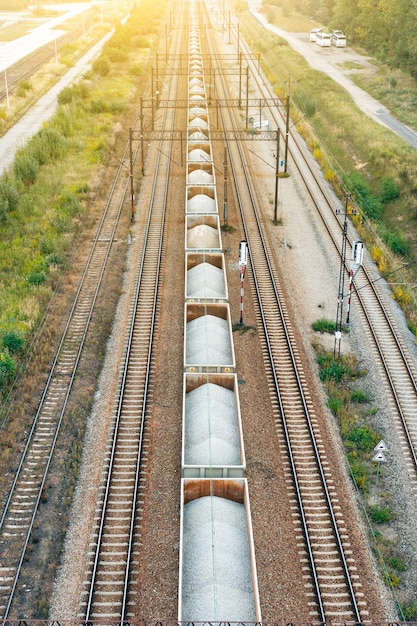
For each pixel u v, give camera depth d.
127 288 43.66
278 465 28.47
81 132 75.06
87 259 47.38
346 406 32.41
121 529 25.22
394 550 24.66
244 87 97.25
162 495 26.83
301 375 34.78
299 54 114.44
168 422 31.03
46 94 93.19
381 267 46.28
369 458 29.19
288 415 31.61
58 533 25.11
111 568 23.58
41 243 47.97
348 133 71.06
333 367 34.84
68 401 32.62
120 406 31.98
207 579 20.94
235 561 21.77
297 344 37.56
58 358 36.00
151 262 46.88
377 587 23.08
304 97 85.81
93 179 61.97
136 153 70.75
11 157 65.38
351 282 37.88
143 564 23.75
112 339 38.09
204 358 31.91
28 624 21.58
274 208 54.50
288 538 24.83
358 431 30.45
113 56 116.50
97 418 31.47
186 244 43.09
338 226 52.78
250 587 21.19
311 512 26.08
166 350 36.75
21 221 52.16
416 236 50.41
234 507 24.09
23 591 22.80
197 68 98.88
